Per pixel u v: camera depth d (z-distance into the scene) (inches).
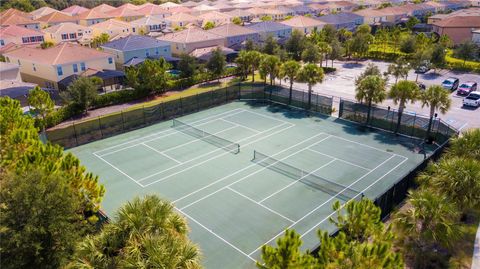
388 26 4104.3
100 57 2445.9
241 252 812.6
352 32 3614.7
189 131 1567.4
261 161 1266.0
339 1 6456.7
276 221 924.0
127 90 1989.4
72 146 1435.8
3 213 567.8
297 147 1380.4
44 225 576.4
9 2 5802.2
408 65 2192.4
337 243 516.1
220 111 1830.7
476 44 2659.9
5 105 1119.0
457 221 791.1
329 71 2566.4
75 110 1763.0
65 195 613.9
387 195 847.7
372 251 493.4
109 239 530.0
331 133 1518.2
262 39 3390.7
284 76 1892.2
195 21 4471.0
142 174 1188.5
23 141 858.8
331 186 1088.8
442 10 5359.3
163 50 2901.1
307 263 485.7
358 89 1557.6
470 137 909.2
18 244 542.9
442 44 2628.0
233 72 2502.5
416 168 951.0
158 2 7342.5
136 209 557.3
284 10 5260.8
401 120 1488.7
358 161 1255.5
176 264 478.0
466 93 1907.0
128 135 1542.8
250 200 1021.8
